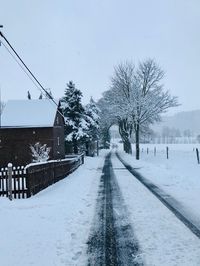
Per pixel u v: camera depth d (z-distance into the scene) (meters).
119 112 48.72
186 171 24.25
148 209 11.21
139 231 8.63
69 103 58.84
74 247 7.47
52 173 18.64
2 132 42.47
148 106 45.59
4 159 42.19
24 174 13.71
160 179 19.78
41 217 10.13
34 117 42.94
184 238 7.91
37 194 14.70
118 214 10.60
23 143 42.19
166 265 6.30
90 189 16.28
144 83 47.81
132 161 40.50
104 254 7.03
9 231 8.66
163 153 53.94
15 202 12.23
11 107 44.66
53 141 42.25
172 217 9.98
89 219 9.98
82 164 37.53
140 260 6.63
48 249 7.33
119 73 48.81
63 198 13.42
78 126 58.69
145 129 61.28
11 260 6.70
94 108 70.00
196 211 10.74
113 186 17.22
